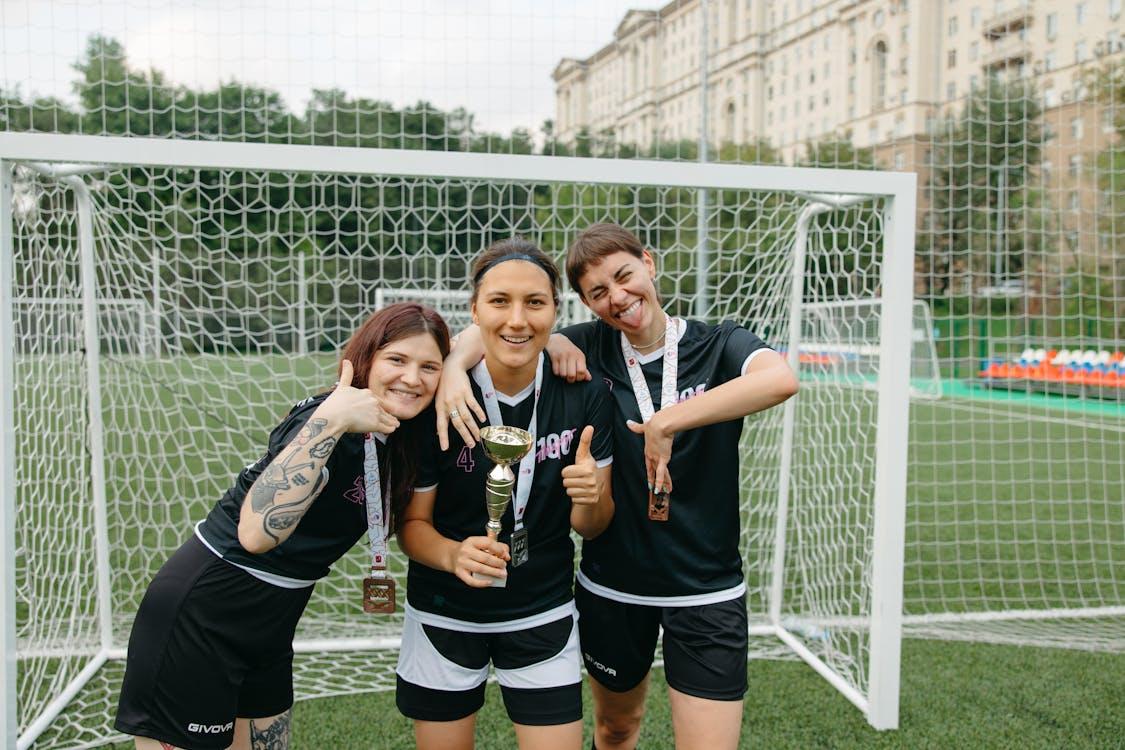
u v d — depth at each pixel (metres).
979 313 16.16
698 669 1.83
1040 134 16.92
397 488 1.69
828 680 3.04
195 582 1.60
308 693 2.94
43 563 3.21
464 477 1.69
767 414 4.15
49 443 3.28
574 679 1.75
